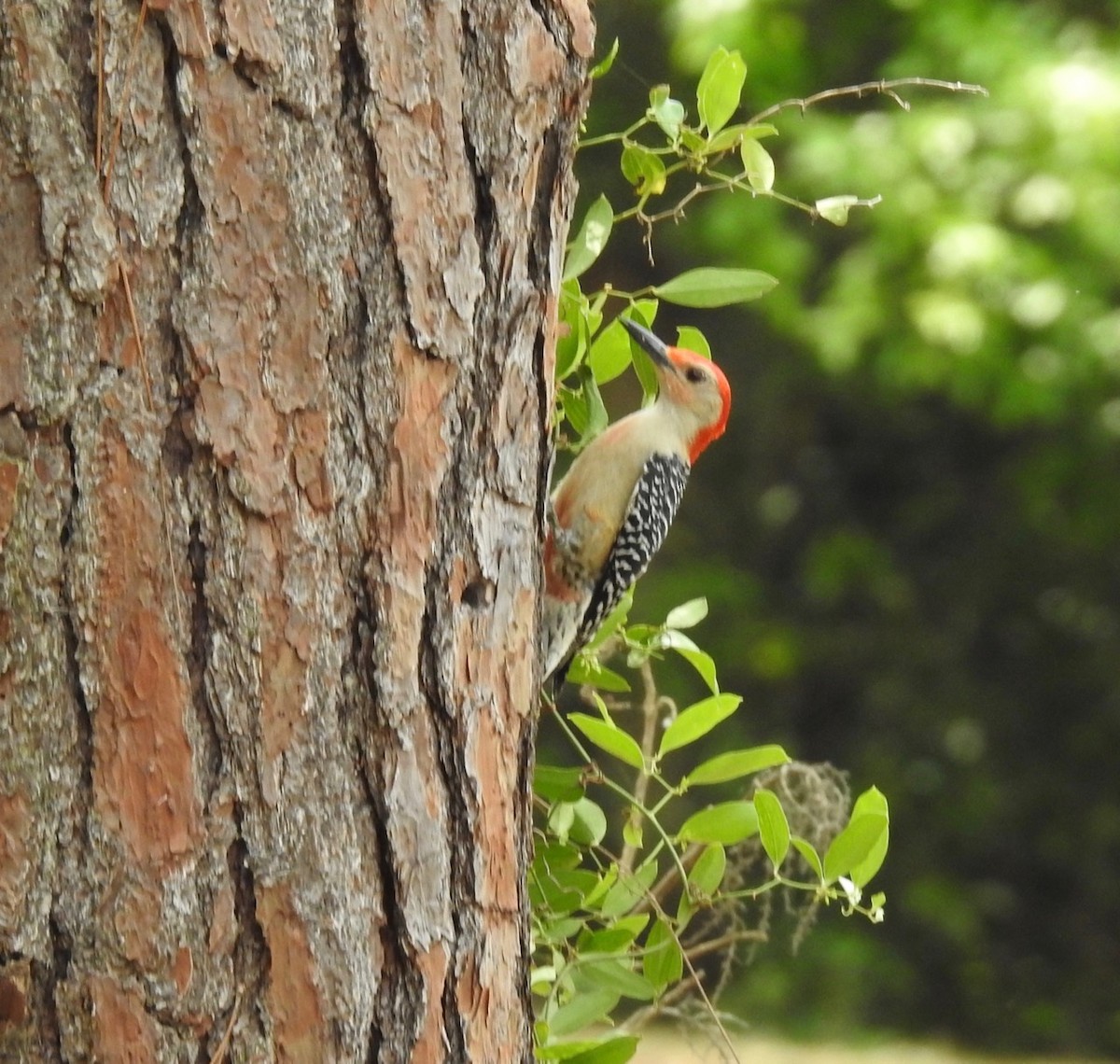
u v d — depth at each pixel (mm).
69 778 5070
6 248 5016
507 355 5957
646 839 14797
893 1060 24516
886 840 7316
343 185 5453
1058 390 22766
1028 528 28031
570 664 9062
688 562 28000
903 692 28281
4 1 5008
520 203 5973
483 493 5875
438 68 5672
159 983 5129
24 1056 5004
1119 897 27453
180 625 5184
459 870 5727
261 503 5293
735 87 7914
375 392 5508
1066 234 22516
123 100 5117
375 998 5461
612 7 23562
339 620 5430
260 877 5270
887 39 24125
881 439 28531
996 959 26969
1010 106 21719
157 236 5156
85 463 5082
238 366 5262
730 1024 23469
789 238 22984
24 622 5020
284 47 5320
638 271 25156
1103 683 28234
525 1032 6090
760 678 27719
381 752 5500
